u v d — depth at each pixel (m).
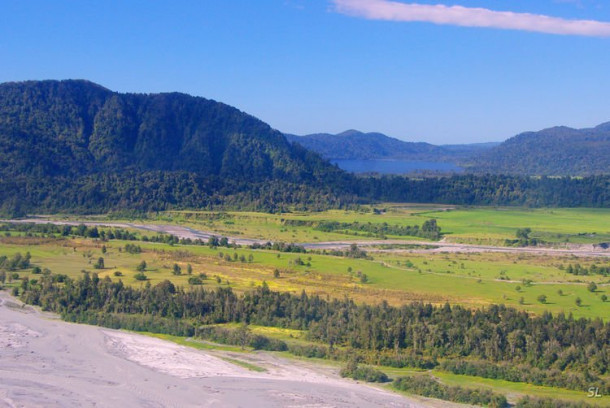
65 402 137.75
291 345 178.50
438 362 168.12
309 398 142.88
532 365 164.25
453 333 175.25
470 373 162.00
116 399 140.25
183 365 162.50
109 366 159.75
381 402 141.62
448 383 155.62
